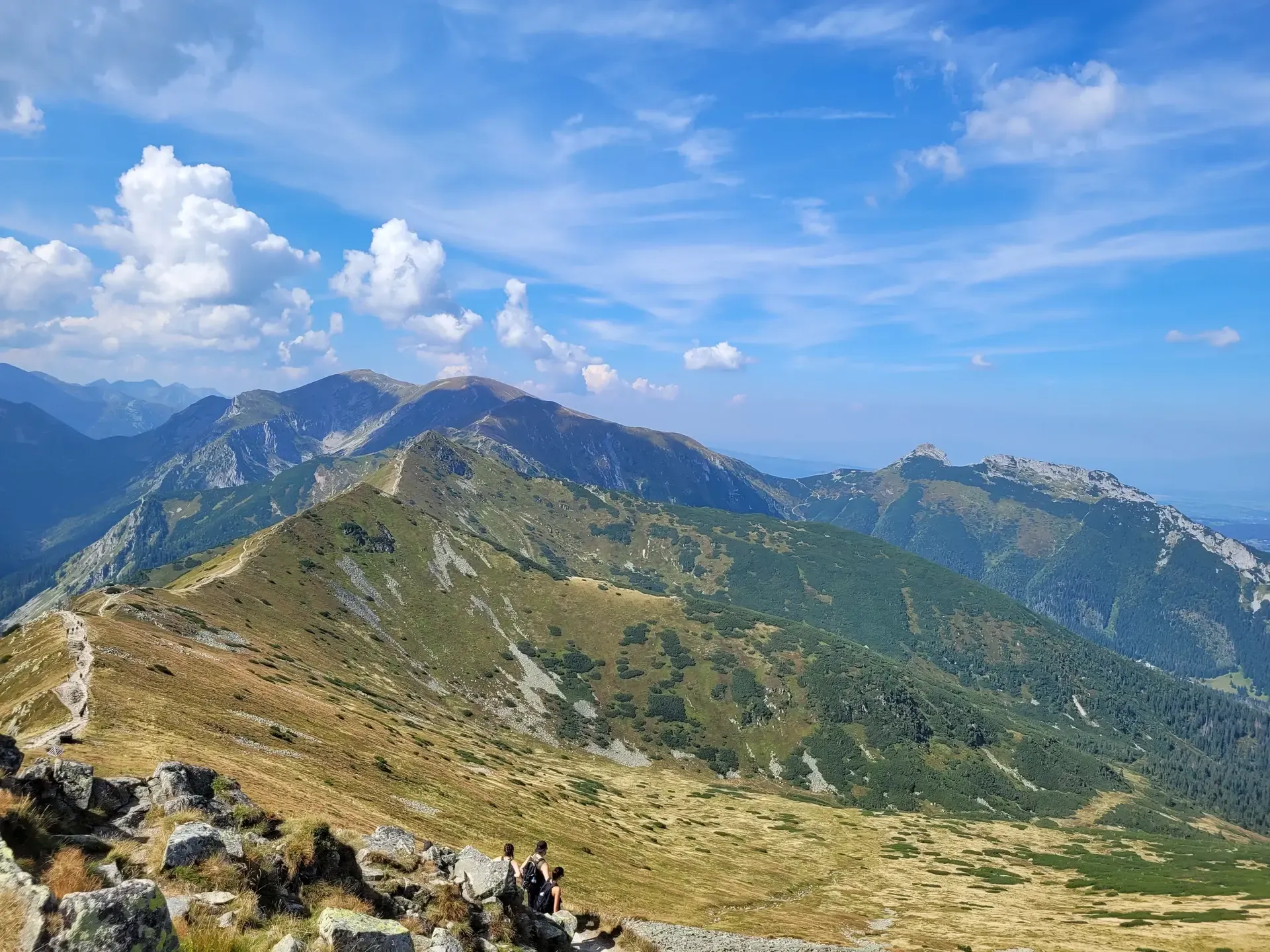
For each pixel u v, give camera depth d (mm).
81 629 85438
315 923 17344
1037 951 80938
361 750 85250
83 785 21453
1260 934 92688
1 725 54000
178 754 48812
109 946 12383
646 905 68312
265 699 88750
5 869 13055
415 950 20328
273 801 46062
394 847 26547
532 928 25453
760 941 59531
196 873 18594
